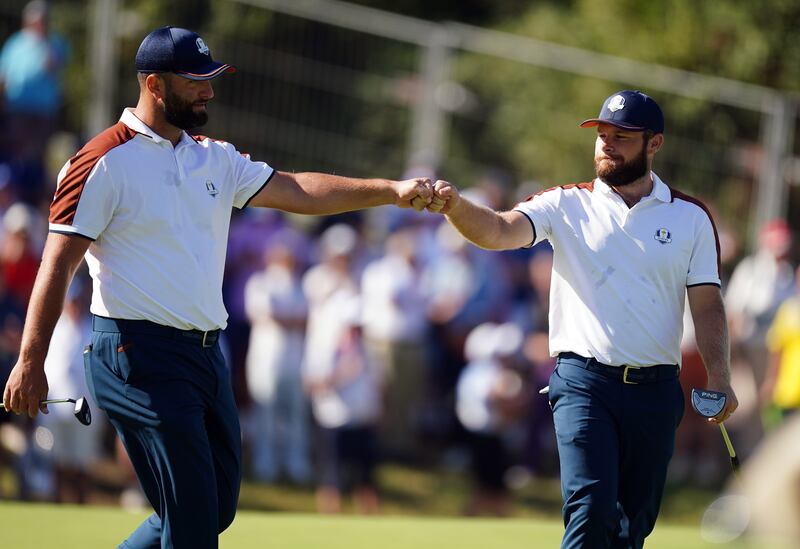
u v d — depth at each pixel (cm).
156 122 1423
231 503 1490
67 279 1359
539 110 4438
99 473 3216
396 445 3628
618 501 1591
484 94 4316
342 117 4066
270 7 3956
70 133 3716
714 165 4378
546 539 2520
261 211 3584
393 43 4144
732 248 4238
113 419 1418
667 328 1559
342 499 3425
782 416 3500
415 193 1562
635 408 1544
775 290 3850
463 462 3666
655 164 4356
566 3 6272
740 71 5262
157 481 1422
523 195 4203
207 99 1434
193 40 1419
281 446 3425
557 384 1579
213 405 1441
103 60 3778
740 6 5312
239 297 3509
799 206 4438
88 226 1366
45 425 3020
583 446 1519
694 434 3884
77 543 2211
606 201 1585
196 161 1432
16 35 3684
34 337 1346
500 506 3509
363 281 3700
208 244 1427
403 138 4153
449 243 3750
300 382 3447
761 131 4406
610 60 4462
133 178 1380
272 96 3969
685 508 3769
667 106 4391
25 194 3478
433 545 2377
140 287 1383
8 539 2203
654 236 1562
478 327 3647
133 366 1381
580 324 1565
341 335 3419
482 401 3519
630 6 5556
